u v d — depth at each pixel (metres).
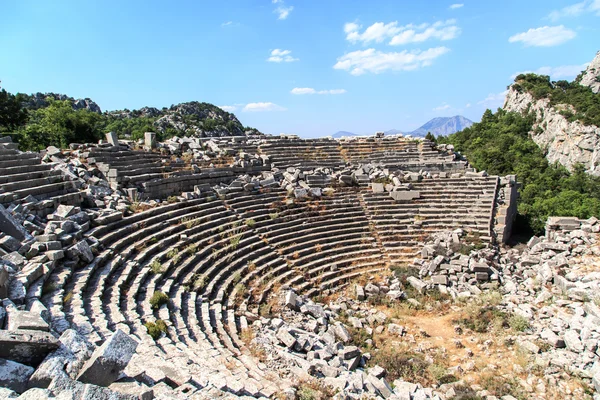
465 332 18.72
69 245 15.16
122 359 7.11
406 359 15.99
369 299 21.84
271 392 10.66
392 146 41.44
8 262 12.22
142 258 17.25
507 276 24.22
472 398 13.30
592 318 16.08
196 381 9.66
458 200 31.39
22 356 6.93
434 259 25.12
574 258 22.86
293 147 38.25
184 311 15.36
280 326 16.88
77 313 11.41
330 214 29.44
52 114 40.88
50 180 18.84
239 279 20.23
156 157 27.94
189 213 23.12
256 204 27.67
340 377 12.77
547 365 15.23
